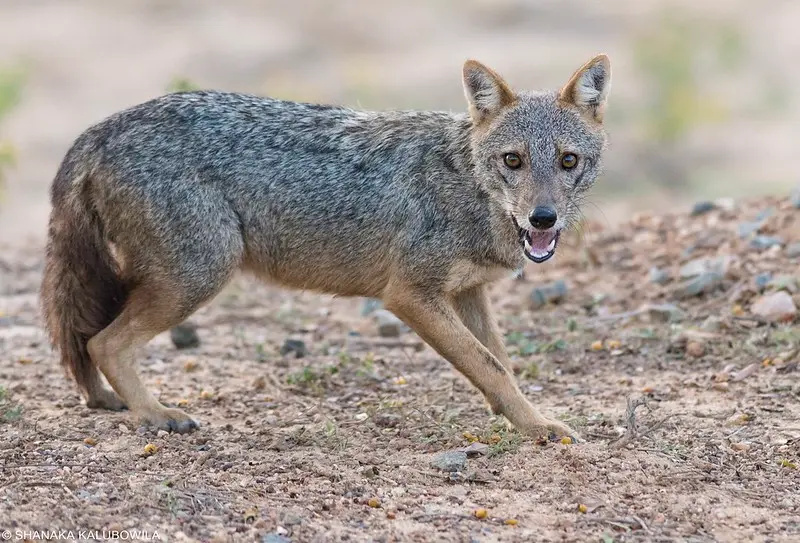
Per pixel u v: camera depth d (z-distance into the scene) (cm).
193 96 1129
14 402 1148
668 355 1302
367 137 1139
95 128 1111
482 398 1193
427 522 852
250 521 838
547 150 1093
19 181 3006
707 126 3416
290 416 1136
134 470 948
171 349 1419
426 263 1102
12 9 4578
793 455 996
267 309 1617
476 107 1120
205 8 4594
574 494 906
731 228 1661
